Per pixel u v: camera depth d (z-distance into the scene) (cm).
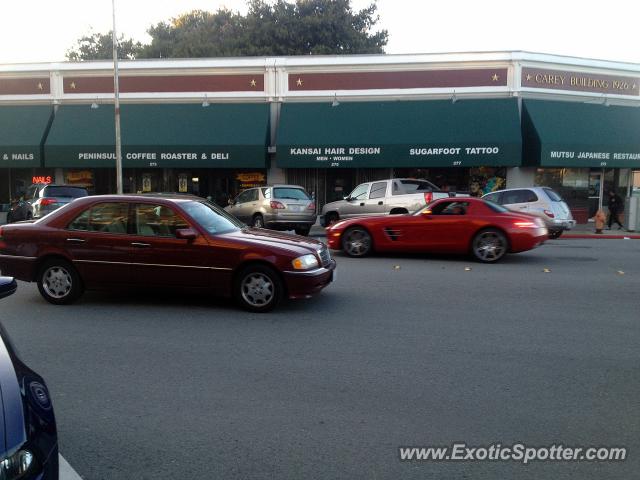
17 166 2295
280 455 365
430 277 1020
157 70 2323
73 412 431
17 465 238
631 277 1020
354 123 2189
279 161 2183
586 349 586
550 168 2247
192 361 548
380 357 560
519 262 1217
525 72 2172
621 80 2289
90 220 781
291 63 2267
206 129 2236
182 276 750
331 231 1316
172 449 374
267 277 736
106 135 2259
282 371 519
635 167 2223
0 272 818
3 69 2372
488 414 427
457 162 2089
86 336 634
